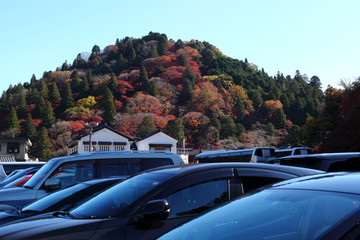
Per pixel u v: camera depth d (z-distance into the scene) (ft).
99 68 636.07
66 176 23.80
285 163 30.32
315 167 28.02
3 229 12.51
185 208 12.88
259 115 465.47
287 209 7.97
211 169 14.01
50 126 406.00
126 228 11.94
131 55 636.07
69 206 17.71
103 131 225.56
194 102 447.83
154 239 9.09
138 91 486.38
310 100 485.97
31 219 13.50
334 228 6.61
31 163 60.44
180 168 14.33
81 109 426.51
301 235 7.11
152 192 12.77
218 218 8.84
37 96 485.97
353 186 7.80
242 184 14.10
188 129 393.70
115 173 24.70
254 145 373.40
